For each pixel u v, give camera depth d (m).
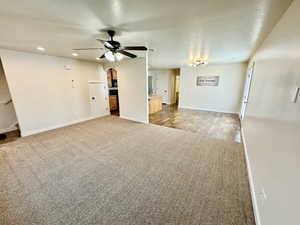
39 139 3.43
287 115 1.18
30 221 1.41
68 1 1.35
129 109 5.11
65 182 1.95
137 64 4.43
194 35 2.36
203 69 6.38
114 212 1.50
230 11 1.57
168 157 2.58
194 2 1.38
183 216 1.44
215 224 1.36
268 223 1.16
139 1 1.36
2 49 3.15
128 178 2.03
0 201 1.65
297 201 0.84
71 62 4.48
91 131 3.96
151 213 1.48
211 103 6.49
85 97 5.04
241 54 3.88
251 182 1.84
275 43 1.81
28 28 2.03
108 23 1.88
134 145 3.07
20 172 2.17
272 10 1.51
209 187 1.84
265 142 1.67
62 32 2.20
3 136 3.53
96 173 2.14
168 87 8.38
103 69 5.56
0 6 1.43
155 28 2.06
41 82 3.86
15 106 3.46
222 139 3.36
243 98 5.17
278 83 1.53
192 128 4.17
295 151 0.95
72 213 1.49
